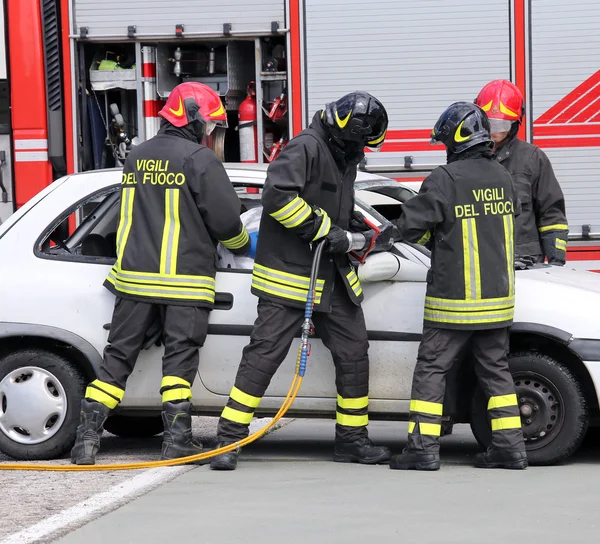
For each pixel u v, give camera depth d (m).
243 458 10.41
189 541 7.04
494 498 8.29
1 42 16.41
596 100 15.58
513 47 15.66
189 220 9.71
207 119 9.96
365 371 9.81
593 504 8.07
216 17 16.20
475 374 9.86
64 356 10.33
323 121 9.46
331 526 7.40
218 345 9.98
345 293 9.64
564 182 15.65
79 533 7.25
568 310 9.61
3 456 10.55
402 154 15.95
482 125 9.64
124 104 17.09
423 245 9.73
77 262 10.30
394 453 10.93
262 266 9.56
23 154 16.47
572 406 9.62
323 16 16.02
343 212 9.64
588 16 15.55
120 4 16.38
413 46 15.88
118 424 12.16
